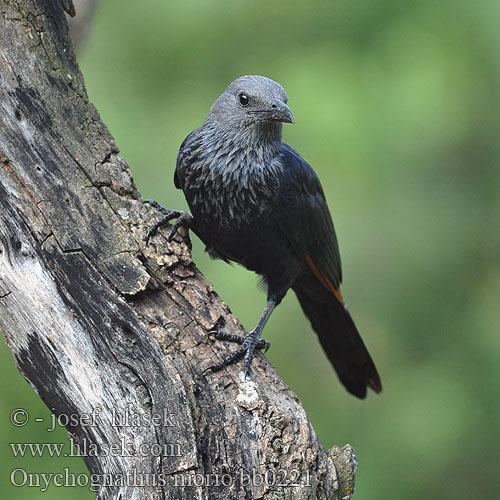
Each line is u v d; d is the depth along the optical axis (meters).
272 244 9.48
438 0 13.71
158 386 6.95
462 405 13.11
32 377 7.41
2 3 7.59
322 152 12.90
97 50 14.07
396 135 13.06
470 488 12.74
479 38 13.53
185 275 7.74
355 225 13.16
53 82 7.68
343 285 13.38
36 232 7.30
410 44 13.49
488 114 13.62
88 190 7.54
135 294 7.29
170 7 14.02
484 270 13.74
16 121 7.46
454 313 13.65
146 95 14.09
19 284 7.32
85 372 7.18
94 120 7.82
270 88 9.02
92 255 7.33
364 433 13.09
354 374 11.20
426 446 12.90
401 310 13.55
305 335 13.16
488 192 13.78
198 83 14.19
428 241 13.55
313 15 14.13
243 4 14.05
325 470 7.15
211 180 9.21
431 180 13.79
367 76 13.45
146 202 9.18
